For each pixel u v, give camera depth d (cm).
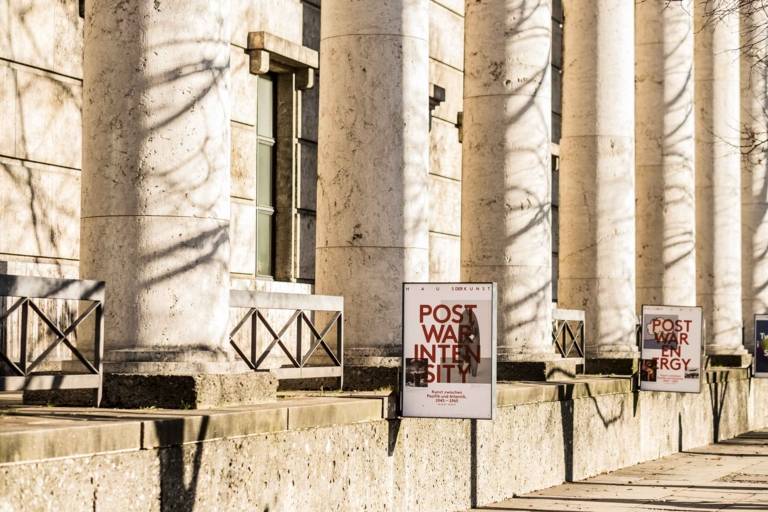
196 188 1363
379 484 1533
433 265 2636
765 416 3822
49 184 1697
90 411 1246
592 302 2669
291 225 2222
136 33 1351
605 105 2670
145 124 1348
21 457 993
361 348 1756
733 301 3566
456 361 1531
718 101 3544
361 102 1769
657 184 3088
